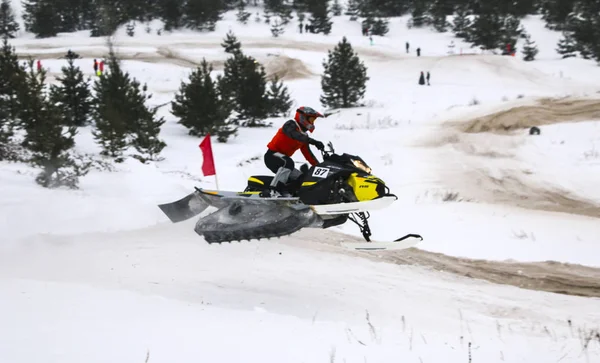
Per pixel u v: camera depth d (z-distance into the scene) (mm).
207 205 13234
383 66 80625
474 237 20094
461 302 13656
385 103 59438
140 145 34969
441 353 9172
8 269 13914
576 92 63875
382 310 12633
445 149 38906
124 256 15539
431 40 104500
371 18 112375
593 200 26984
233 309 11211
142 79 71750
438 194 27656
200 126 42531
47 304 9633
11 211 19125
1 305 9320
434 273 15961
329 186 11562
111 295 10750
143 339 8242
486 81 70500
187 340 8359
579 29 89188
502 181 30609
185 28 112000
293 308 12203
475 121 46500
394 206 24938
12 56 36000
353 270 15648
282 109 55344
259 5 130000
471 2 117125
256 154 36562
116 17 103438
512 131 42781
